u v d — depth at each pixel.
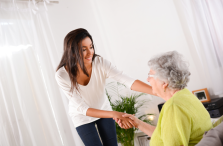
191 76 3.50
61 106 2.77
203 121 1.12
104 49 3.95
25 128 2.36
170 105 1.11
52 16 3.25
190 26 3.36
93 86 2.01
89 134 1.99
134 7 3.86
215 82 3.25
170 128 1.08
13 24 2.56
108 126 2.06
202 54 3.29
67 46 1.83
